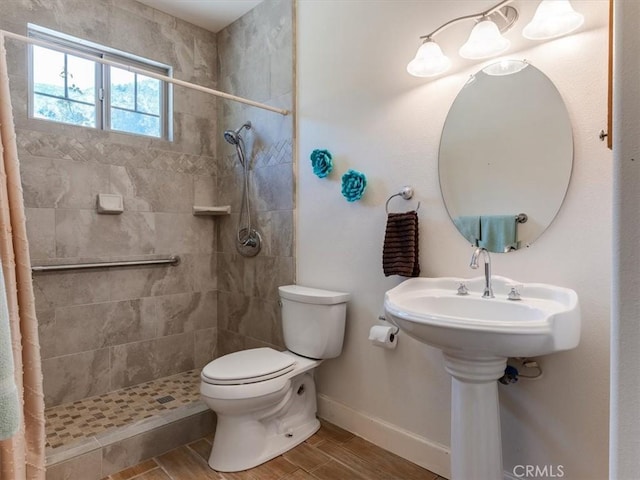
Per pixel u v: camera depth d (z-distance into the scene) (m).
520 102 1.42
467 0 1.55
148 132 2.61
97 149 2.32
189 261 2.74
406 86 1.75
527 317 1.25
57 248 2.17
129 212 2.45
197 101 2.77
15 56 2.02
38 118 2.11
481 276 1.51
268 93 2.43
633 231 0.50
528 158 1.41
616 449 0.52
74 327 2.24
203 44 2.81
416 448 1.72
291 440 1.87
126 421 1.95
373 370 1.90
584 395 1.29
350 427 2.00
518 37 1.42
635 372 0.50
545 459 1.38
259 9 2.49
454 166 1.60
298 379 1.99
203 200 2.80
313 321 1.93
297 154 2.26
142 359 2.52
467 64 1.55
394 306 1.31
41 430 1.40
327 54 2.09
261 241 2.49
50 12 2.13
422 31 1.69
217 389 1.62
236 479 1.63
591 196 1.27
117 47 2.39
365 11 1.91
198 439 1.96
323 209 2.12
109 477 1.65
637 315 0.50
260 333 2.50
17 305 1.33
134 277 2.48
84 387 2.27
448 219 1.62
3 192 1.30
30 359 1.37
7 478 1.27
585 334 1.29
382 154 1.84
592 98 1.27
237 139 2.60
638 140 0.50
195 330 2.77
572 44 1.30
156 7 2.54
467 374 1.25
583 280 1.29
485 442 1.27
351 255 1.98
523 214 1.42
